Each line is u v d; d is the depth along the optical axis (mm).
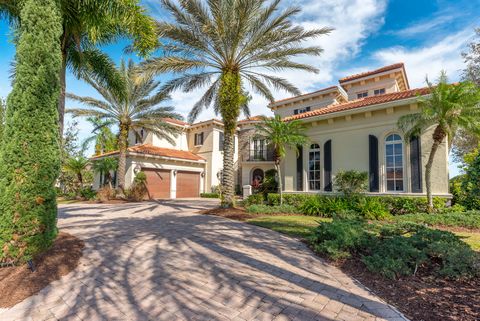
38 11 5938
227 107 12812
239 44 12336
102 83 11258
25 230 5109
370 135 12500
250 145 26281
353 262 5168
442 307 3391
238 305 3537
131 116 20625
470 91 9461
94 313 3326
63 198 23031
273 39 12039
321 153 14133
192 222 9969
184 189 26422
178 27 11414
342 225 6227
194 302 3623
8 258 4891
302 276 4590
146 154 22594
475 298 3609
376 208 10398
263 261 5375
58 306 3518
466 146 19859
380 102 11805
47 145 5770
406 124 10727
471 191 11445
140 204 17828
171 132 22734
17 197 5125
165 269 4898
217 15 11195
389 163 12047
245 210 12773
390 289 4000
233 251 6066
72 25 8078
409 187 11266
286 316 3242
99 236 7496
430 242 5117
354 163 12914
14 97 5539
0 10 8000
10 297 3744
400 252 4785
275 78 14000
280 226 8945
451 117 9453
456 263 4312
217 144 29031
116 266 5051
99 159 23938
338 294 3867
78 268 4945
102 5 7387
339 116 13273
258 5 11312
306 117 14406
